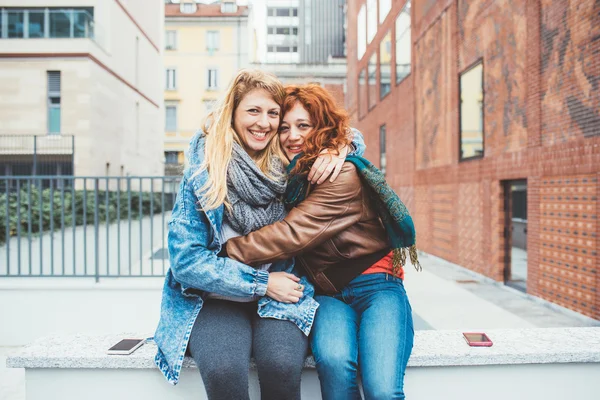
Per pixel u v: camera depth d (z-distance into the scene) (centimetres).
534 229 619
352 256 181
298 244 166
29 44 1627
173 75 3441
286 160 187
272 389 151
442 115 978
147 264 701
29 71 1636
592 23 487
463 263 873
